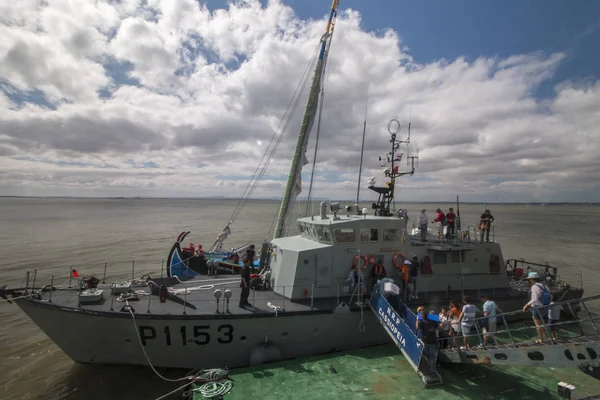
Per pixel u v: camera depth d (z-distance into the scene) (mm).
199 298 13844
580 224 99750
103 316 11719
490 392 10484
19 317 19328
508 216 159375
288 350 13008
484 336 11492
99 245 44750
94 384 12648
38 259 34812
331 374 11305
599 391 10695
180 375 12984
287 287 13938
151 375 13141
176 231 63250
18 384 12672
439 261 15633
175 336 12062
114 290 13859
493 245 16547
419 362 10539
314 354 13320
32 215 111375
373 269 14062
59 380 12930
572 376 11562
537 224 98625
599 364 8633
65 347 12672
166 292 13297
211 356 12523
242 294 13008
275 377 11070
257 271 18078
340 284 14164
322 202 15477
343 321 13258
